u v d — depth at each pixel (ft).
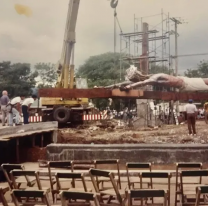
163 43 108.58
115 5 92.07
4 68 176.76
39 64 195.21
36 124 48.60
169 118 86.74
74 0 75.97
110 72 182.70
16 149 41.06
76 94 55.11
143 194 16.35
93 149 36.27
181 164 22.75
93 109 88.07
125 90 59.41
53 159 37.04
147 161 35.40
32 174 22.02
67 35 76.95
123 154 35.63
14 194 17.06
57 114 74.59
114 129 70.69
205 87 80.33
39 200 23.65
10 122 55.72
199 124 80.02
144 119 79.20
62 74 78.59
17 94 172.76
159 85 76.59
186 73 178.91
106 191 21.89
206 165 34.94
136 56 110.32
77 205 20.93
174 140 51.42
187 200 22.97
